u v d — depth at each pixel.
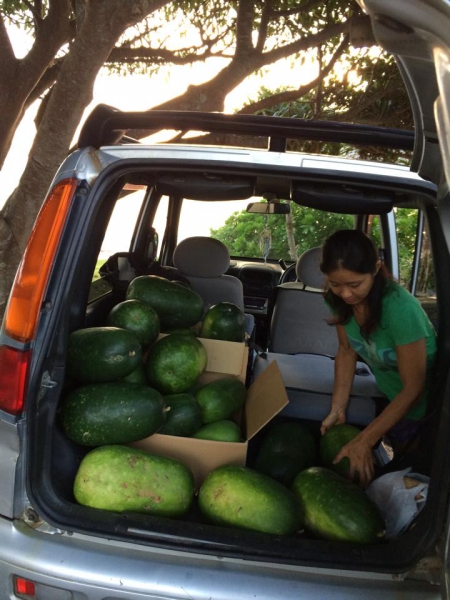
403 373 2.10
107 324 2.39
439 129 1.06
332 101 6.30
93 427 1.95
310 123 1.92
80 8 4.15
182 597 1.58
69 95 3.30
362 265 2.00
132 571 1.61
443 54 0.98
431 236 2.08
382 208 2.08
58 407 2.05
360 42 1.51
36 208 3.58
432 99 1.23
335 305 2.29
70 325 2.25
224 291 3.83
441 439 1.67
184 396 2.26
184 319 2.65
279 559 1.62
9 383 1.73
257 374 2.76
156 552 1.66
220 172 1.90
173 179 2.14
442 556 1.44
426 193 1.85
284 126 1.93
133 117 1.92
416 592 1.61
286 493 1.86
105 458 1.87
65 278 1.79
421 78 1.18
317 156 1.94
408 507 1.85
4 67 3.63
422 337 2.05
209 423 2.31
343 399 2.46
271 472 2.22
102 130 1.92
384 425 2.11
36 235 1.77
